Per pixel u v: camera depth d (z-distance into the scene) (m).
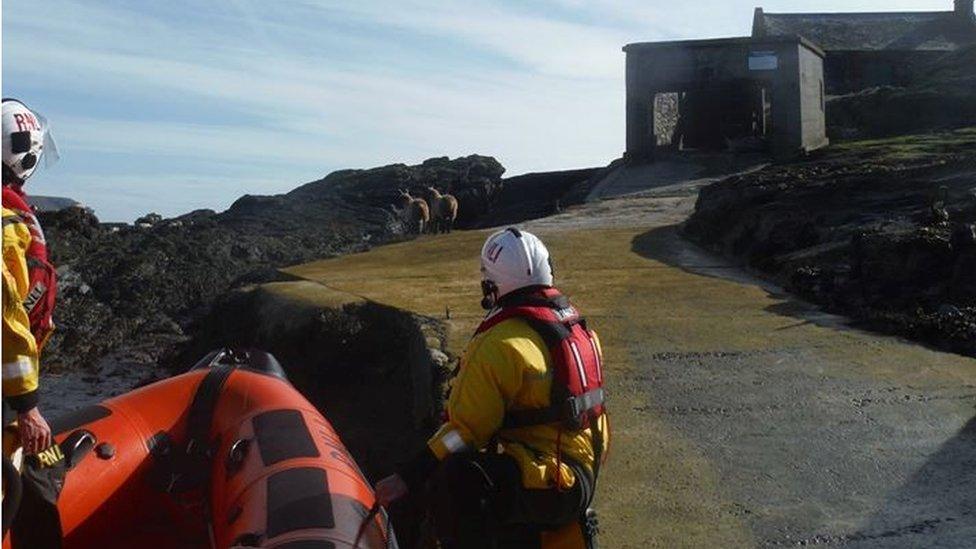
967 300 10.57
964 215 12.80
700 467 6.65
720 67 27.81
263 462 5.39
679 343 9.56
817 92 29.50
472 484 3.78
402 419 10.37
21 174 4.18
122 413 6.21
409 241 18.25
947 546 5.54
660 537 5.69
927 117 31.80
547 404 3.84
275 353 12.09
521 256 3.96
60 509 5.53
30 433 4.00
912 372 8.62
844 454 6.86
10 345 3.89
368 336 11.49
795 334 9.88
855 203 14.34
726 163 27.66
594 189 27.05
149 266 24.00
